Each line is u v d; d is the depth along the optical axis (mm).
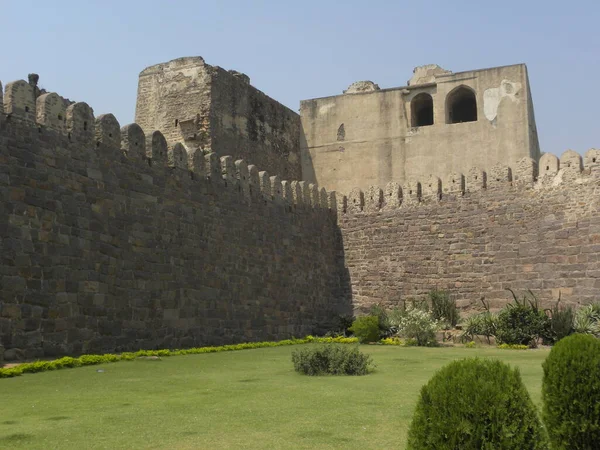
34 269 16328
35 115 17047
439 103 37969
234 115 33094
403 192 31328
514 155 36156
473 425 5871
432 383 6176
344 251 32219
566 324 23750
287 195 28875
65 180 17609
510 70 36781
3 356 15180
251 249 25781
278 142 37375
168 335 20812
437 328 25594
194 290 22250
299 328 28594
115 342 18688
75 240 17672
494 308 27906
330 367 14586
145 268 20141
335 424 9031
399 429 8734
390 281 30766
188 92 31797
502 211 28344
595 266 25547
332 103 39969
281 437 8297
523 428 5891
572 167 26766
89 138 18609
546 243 26953
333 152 39531
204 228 23141
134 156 20250
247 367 16016
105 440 8094
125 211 19594
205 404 10516
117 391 11836
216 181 24141
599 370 6812
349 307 31547
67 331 17094
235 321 24297
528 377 13562
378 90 39250
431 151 37719
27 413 9750
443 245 29641
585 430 6738
